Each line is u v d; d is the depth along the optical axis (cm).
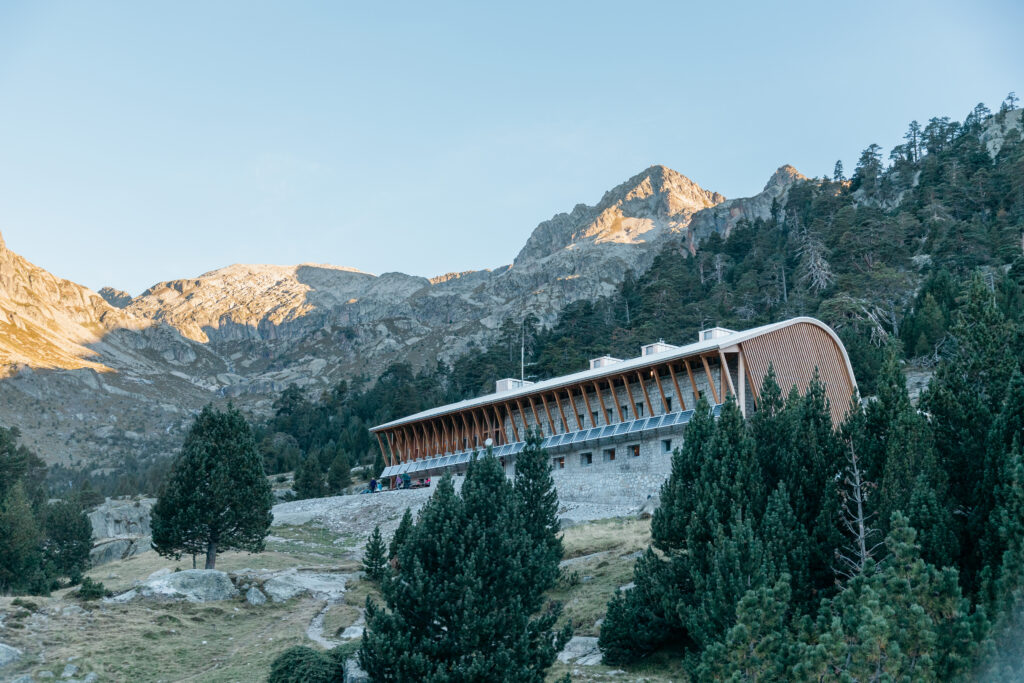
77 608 4403
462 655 2948
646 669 3466
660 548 3816
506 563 3172
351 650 3472
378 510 8038
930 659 2462
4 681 3503
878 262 13662
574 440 7744
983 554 3048
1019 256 11212
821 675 2489
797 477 3644
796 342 7162
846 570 3328
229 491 5612
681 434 6931
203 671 3838
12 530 5369
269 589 5112
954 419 3719
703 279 19800
